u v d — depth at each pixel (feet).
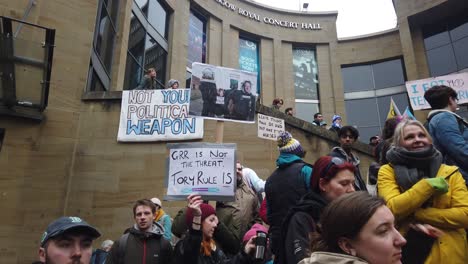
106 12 38.01
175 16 54.08
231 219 14.90
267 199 11.24
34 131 28.25
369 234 5.64
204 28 60.39
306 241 8.01
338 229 5.83
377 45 66.95
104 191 28.19
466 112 54.03
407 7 61.77
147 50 48.08
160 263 13.02
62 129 29.12
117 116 29.96
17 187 26.73
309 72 67.46
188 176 14.38
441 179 8.54
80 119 29.99
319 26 68.85
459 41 58.90
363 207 5.74
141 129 29.45
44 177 27.63
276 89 63.36
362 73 67.77
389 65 66.44
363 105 66.13
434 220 8.66
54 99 29.45
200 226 11.51
